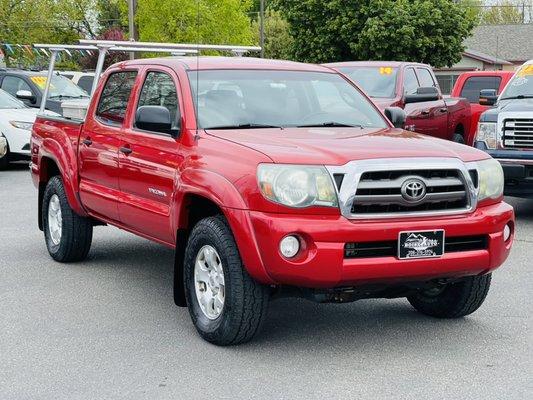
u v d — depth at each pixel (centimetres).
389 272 566
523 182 1108
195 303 632
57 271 866
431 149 601
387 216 567
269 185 561
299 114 704
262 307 591
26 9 4141
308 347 614
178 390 530
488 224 598
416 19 3984
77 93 2155
